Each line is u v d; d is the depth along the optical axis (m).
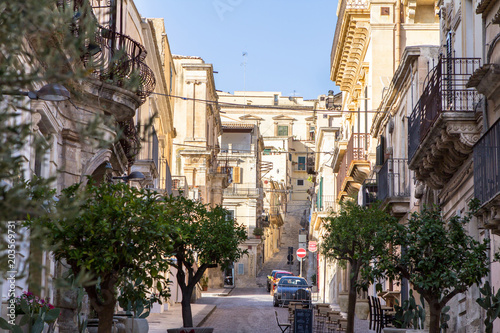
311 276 70.75
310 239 74.69
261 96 113.56
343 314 35.94
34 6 5.91
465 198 18.84
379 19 36.78
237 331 25.70
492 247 16.86
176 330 19.44
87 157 17.31
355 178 39.97
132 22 27.17
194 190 52.03
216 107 65.50
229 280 74.25
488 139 14.19
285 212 109.56
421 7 36.81
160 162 38.12
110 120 6.74
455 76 20.02
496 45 15.46
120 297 12.20
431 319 15.38
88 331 16.28
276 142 106.81
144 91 19.41
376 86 36.41
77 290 14.34
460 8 20.25
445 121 17.31
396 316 20.59
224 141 79.75
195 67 57.84
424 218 15.95
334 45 43.94
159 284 11.97
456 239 15.38
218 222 22.39
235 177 78.19
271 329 26.69
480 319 17.89
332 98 67.69
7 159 5.75
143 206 11.52
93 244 11.20
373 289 35.31
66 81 7.11
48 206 7.02
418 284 15.13
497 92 15.49
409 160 23.39
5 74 5.95
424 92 20.59
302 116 114.38
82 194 6.73
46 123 14.78
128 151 20.33
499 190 13.29
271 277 62.41
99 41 15.59
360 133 39.09
